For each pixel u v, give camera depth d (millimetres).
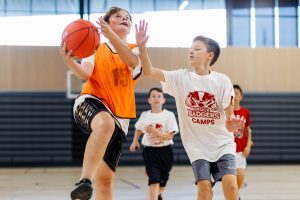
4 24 12945
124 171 11656
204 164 3785
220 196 7023
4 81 13000
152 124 6133
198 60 4004
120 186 8438
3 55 13000
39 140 13031
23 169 12328
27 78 13070
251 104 13531
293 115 13609
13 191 7703
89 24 3285
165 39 13336
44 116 13086
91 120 3156
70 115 13156
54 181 9289
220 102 3908
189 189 7926
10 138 12938
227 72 13570
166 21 13297
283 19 13758
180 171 11516
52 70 13133
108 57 3508
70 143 13109
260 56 13680
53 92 13133
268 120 13531
